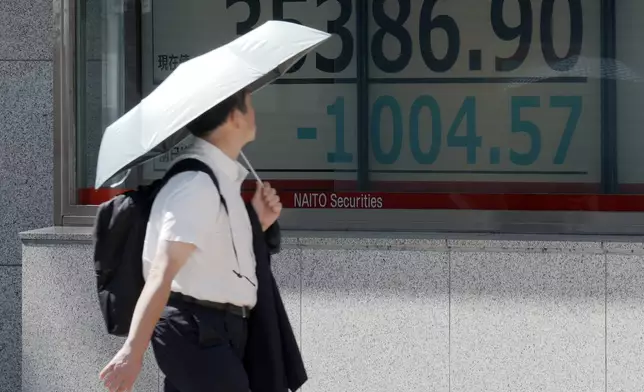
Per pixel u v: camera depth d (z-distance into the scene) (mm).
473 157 7367
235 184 4508
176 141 4910
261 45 4523
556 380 6871
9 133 8125
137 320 4055
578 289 6824
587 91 7262
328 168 7504
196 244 4156
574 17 7258
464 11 7355
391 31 7434
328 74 7500
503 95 7336
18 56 8102
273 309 4570
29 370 7414
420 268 6984
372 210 7434
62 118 7719
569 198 7262
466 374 6957
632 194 7215
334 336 7098
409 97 7430
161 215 4273
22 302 7496
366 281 7047
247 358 4582
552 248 6840
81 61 7730
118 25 7691
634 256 6766
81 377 7367
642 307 6766
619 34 7219
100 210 4469
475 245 6914
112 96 7727
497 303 6906
